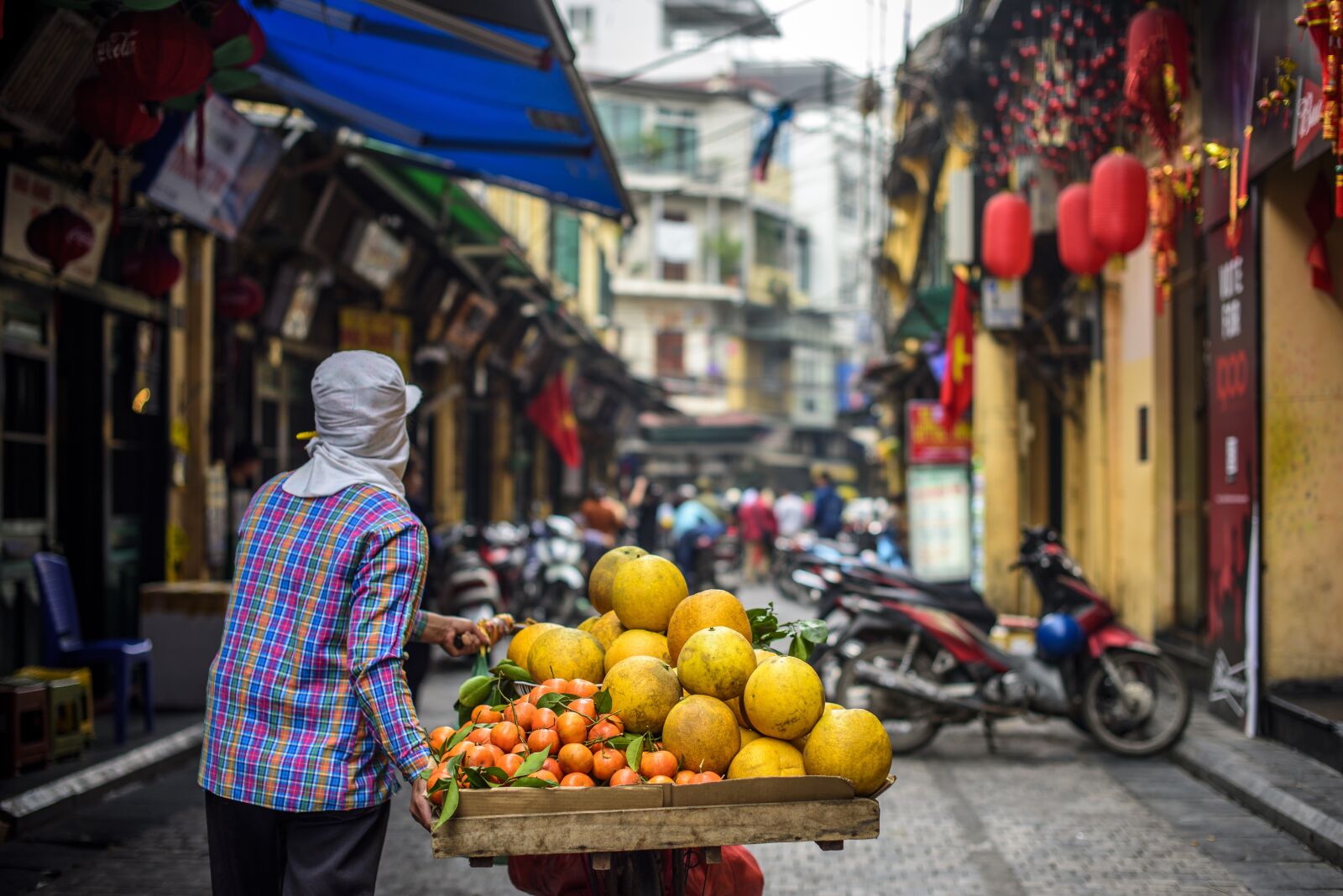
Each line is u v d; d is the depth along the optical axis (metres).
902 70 13.93
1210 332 8.20
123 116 5.21
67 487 8.62
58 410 8.59
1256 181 7.19
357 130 9.23
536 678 3.26
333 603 2.82
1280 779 6.15
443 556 12.40
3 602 7.33
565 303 21.41
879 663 7.62
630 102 46.69
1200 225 8.32
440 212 13.47
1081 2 9.38
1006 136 12.90
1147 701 7.37
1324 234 7.11
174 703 8.33
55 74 6.02
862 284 53.16
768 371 51.72
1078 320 12.52
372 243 12.35
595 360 28.22
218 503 10.09
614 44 47.00
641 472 47.03
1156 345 10.26
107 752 6.90
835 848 2.73
